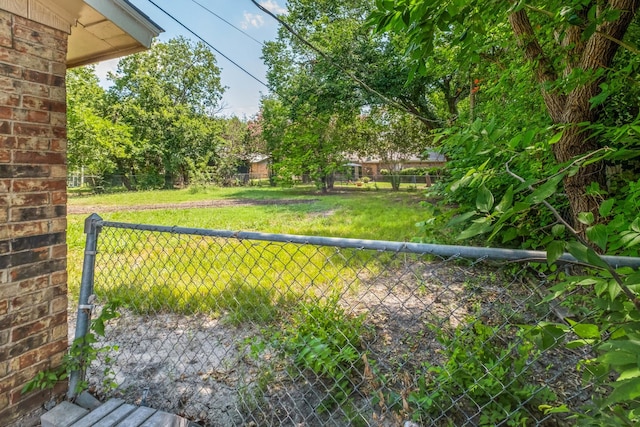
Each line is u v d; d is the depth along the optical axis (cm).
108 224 169
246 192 1856
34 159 152
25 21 147
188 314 277
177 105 2136
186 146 2200
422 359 204
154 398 176
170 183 2203
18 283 148
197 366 206
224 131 2502
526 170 204
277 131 1728
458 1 130
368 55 949
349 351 176
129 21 184
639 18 244
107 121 1795
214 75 2286
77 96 1645
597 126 181
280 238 132
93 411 155
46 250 158
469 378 155
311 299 244
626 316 76
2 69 139
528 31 252
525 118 309
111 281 322
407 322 253
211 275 347
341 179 2122
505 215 78
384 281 320
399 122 1580
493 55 420
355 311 272
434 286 302
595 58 211
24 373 151
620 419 71
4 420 145
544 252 92
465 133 132
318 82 1048
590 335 79
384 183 2048
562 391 162
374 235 603
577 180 224
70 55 218
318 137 1405
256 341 218
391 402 161
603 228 77
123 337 244
